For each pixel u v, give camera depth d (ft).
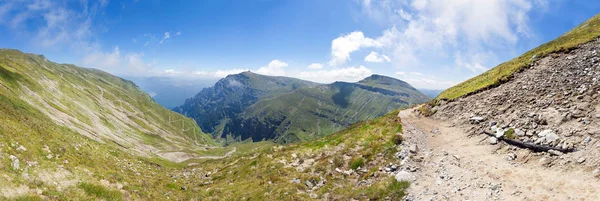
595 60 106.73
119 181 92.89
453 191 62.85
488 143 85.15
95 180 83.61
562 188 52.49
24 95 325.83
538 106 90.89
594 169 53.67
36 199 58.13
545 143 68.13
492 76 152.76
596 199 46.68
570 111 76.59
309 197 82.02
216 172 163.53
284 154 143.02
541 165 62.59
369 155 100.37
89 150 128.16
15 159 70.03
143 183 103.45
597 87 82.79
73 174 80.64
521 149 72.69
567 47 133.39
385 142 105.81
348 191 78.38
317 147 142.00
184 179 152.97
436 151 91.09
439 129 116.67
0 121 88.48
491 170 67.41
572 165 57.82
